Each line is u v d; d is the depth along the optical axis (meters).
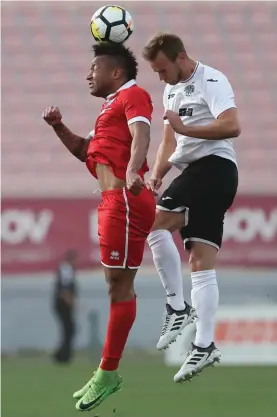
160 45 24.84
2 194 73.38
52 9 92.50
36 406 45.53
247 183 75.94
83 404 24.03
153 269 70.12
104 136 23.72
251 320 64.00
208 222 25.08
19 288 71.00
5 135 81.81
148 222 23.89
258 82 85.69
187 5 92.00
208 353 24.83
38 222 71.69
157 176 26.59
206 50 88.44
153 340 69.50
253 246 70.75
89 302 70.50
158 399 48.69
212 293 25.06
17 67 87.25
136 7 91.50
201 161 25.20
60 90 85.69
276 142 80.62
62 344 65.38
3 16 91.56
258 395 49.69
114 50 24.06
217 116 24.27
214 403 46.94
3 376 57.50
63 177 77.69
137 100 23.23
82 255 71.38
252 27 90.56
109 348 24.16
